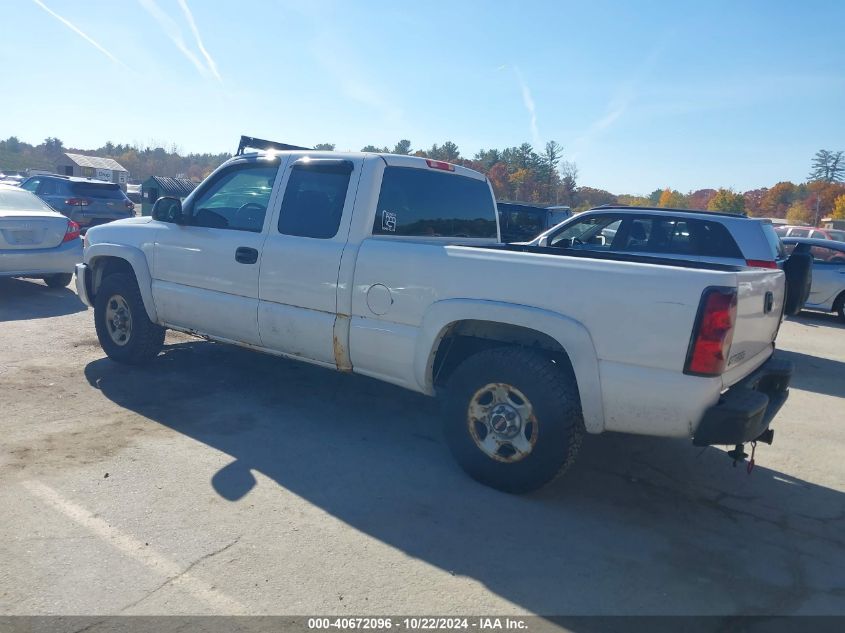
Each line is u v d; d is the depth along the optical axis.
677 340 3.56
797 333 11.85
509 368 4.01
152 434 4.74
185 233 5.66
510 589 3.16
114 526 3.49
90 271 6.54
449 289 4.23
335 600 2.99
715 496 4.38
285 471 4.29
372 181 4.77
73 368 6.22
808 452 5.36
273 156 5.27
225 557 3.27
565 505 4.08
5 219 8.95
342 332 4.73
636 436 5.42
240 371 6.41
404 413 5.56
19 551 3.21
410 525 3.70
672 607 3.10
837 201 86.56
